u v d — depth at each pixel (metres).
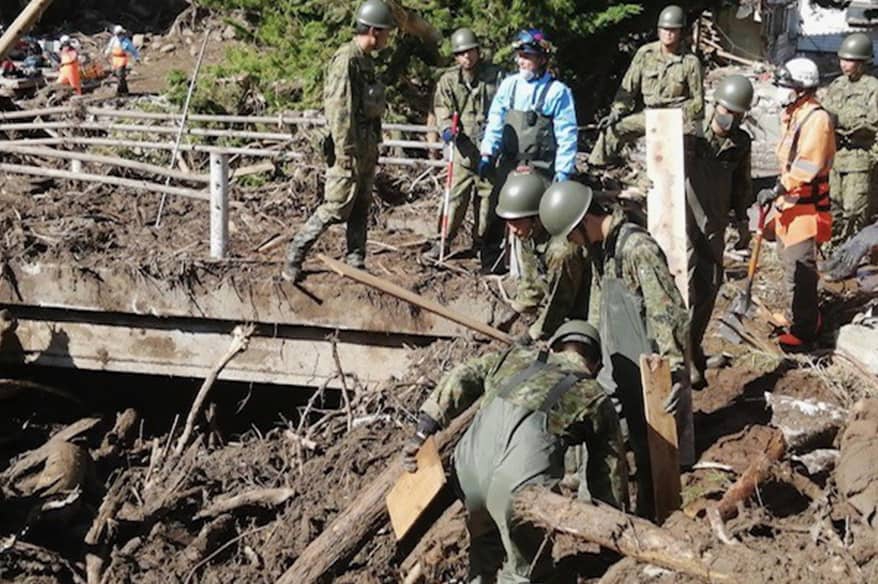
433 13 11.45
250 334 8.73
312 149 10.76
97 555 7.64
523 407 5.12
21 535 7.87
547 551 5.34
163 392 9.79
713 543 4.97
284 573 6.70
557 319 6.03
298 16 12.35
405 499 5.73
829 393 7.23
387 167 10.93
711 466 6.31
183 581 7.22
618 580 5.29
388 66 11.45
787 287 7.82
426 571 6.39
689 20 14.32
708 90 18.23
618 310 5.79
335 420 8.21
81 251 9.15
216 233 8.90
